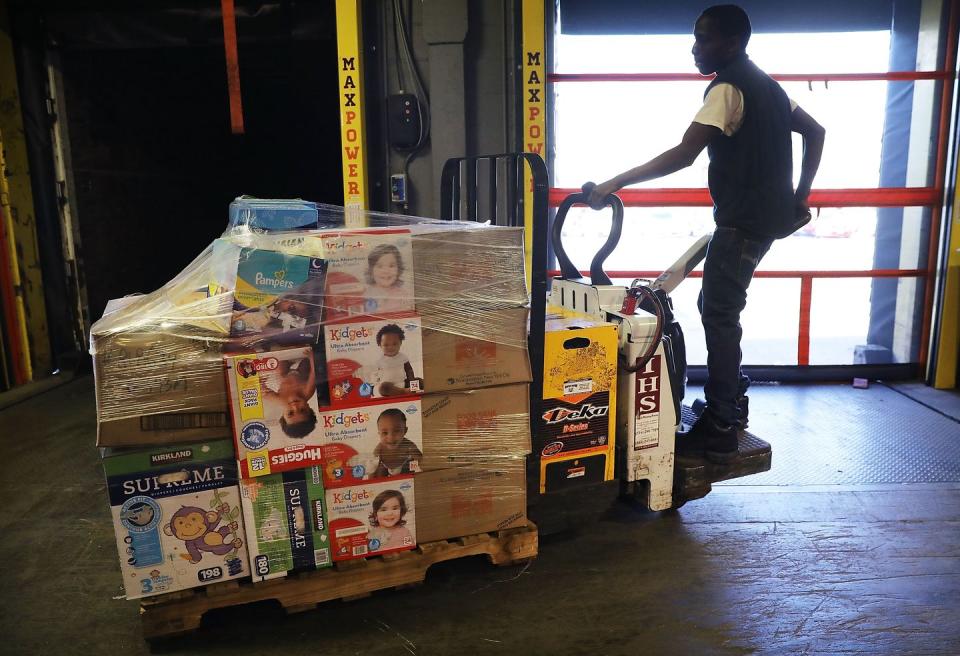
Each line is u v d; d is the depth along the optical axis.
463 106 3.73
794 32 4.22
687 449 2.72
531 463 2.34
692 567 2.36
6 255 4.61
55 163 4.95
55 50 4.82
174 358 1.84
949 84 4.17
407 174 3.88
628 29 4.18
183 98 6.39
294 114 7.55
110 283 5.47
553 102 4.23
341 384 2.00
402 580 2.19
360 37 3.65
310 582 2.08
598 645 1.96
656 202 4.36
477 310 2.12
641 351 2.43
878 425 3.73
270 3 4.56
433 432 2.14
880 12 4.21
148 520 1.89
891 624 2.04
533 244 2.21
